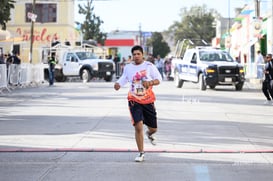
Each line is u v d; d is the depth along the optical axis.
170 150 11.62
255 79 39.19
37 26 63.62
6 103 23.27
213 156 11.07
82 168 9.90
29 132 14.32
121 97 26.25
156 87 35.47
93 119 17.17
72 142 12.70
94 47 57.53
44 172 9.59
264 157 10.98
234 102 23.58
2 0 25.14
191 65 33.09
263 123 16.39
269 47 47.38
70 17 65.31
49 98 26.00
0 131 14.52
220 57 33.00
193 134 14.05
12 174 9.46
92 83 42.62
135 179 9.02
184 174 9.41
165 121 16.75
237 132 14.46
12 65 32.78
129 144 12.41
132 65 10.61
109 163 10.33
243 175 9.35
